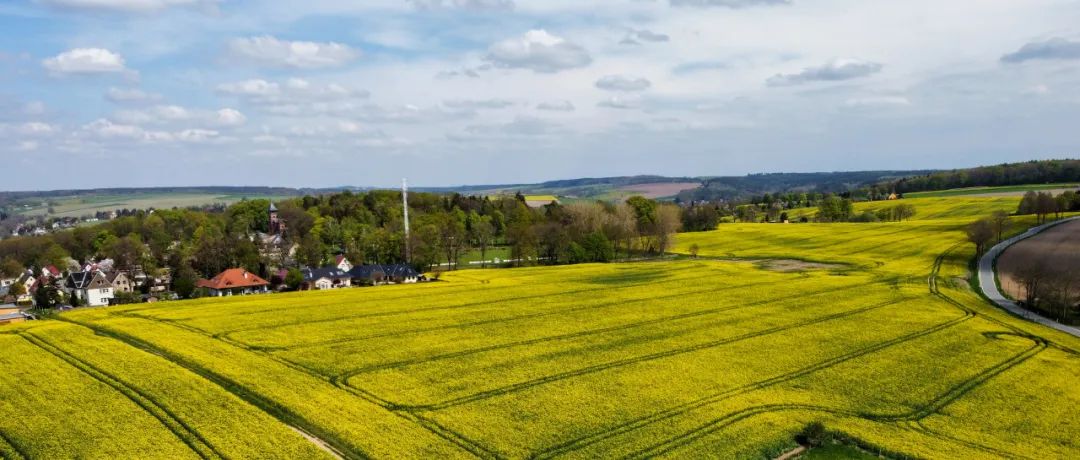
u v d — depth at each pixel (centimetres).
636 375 6056
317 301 9831
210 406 5116
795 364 6450
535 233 16938
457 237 17638
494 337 7506
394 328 7944
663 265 14512
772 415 5069
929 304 9369
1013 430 4912
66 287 14638
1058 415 5200
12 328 7831
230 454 4284
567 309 9175
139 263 16550
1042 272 9256
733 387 5747
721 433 4719
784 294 10275
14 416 4906
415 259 14950
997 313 8856
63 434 4581
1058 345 7238
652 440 4591
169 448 4378
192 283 12788
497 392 5594
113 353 6631
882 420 5088
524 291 10775
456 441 4572
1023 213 19425
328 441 4584
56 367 6147
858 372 6206
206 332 7675
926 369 6316
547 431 4744
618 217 17875
